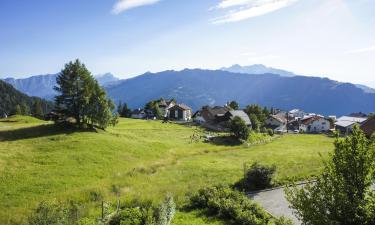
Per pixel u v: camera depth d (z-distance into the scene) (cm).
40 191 3409
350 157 1291
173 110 15900
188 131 9962
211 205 2623
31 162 4538
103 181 3809
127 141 6450
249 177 3403
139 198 2808
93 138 6181
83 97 6969
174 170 4653
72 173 4138
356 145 1298
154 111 15500
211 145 7375
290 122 17388
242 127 8094
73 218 2370
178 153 6188
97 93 7300
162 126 10662
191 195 2945
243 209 2509
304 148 7319
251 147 7556
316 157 5616
